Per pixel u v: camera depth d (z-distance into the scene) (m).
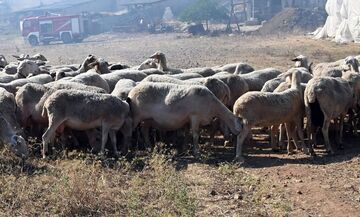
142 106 12.56
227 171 10.95
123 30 71.81
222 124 13.30
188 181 10.31
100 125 11.93
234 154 12.68
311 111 12.55
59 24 63.56
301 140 12.62
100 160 11.46
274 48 41.41
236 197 9.51
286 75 13.25
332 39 45.97
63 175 9.95
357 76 13.95
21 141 11.35
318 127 13.21
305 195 9.53
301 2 73.69
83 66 18.27
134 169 11.16
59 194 9.22
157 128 12.86
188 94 12.30
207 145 13.05
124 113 12.12
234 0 83.94
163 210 8.80
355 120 14.24
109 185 10.09
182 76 15.62
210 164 11.69
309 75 15.43
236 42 50.28
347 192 9.56
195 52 42.28
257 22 70.94
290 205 9.08
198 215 8.72
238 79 15.12
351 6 43.12
